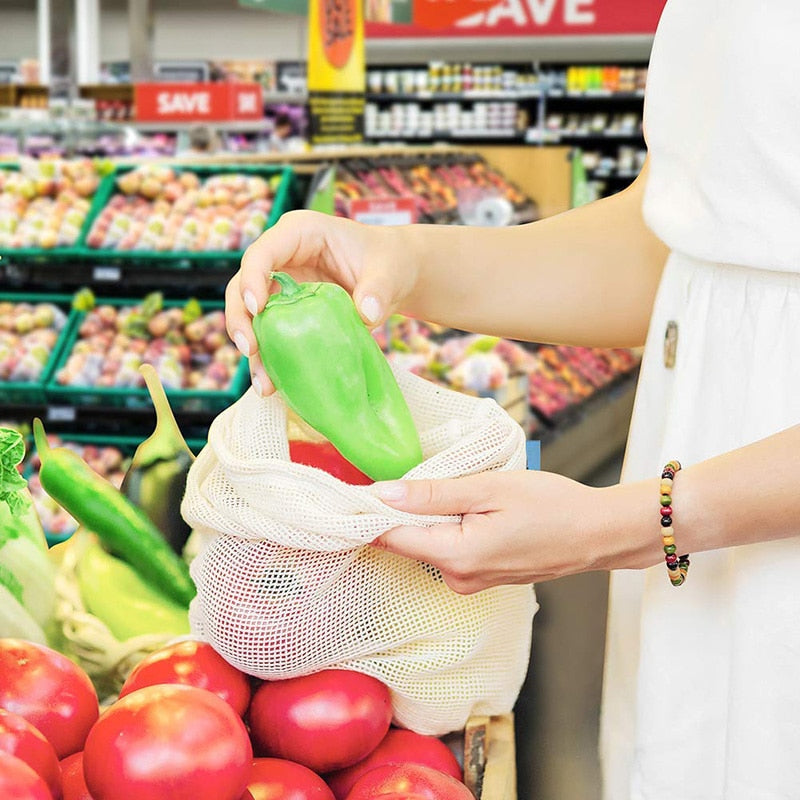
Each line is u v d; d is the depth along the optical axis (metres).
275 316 0.99
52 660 1.01
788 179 1.02
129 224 4.30
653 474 1.22
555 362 6.09
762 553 1.05
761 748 1.07
